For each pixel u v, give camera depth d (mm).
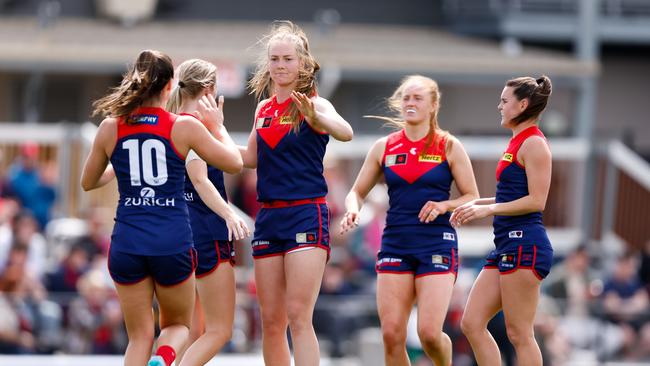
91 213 52906
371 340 43094
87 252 50469
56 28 78938
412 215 29453
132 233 25531
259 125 28141
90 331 45250
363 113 80750
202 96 27719
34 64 71625
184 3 85188
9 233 47750
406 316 29297
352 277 51375
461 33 85625
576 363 48000
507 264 27859
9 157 58375
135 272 25656
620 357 48438
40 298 45344
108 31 79000
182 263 25781
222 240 28578
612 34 83688
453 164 29562
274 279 28125
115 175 26672
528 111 27781
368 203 60500
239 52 71500
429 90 29547
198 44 74312
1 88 78688
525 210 27500
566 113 84812
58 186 57781
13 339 44344
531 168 27562
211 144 25781
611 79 88312
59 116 79812
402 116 29719
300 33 28172
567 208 69875
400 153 29703
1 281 45906
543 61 76562
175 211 25766
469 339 28656
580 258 54375
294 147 27703
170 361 25781
